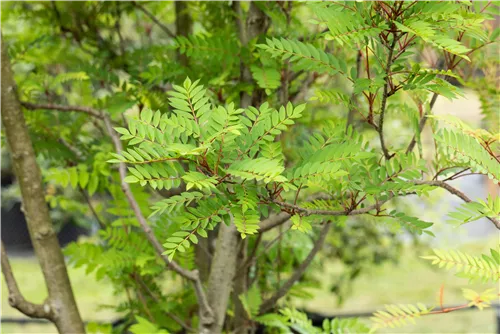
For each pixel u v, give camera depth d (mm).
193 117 1599
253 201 1574
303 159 1716
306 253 2865
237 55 2211
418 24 1533
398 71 1664
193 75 2322
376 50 1702
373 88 1680
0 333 5941
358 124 2828
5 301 7531
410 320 1649
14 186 8578
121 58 2736
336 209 1802
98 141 2727
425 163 1786
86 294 7160
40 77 2525
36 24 2812
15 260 9891
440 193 2531
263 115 1627
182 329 2807
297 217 1642
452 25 1598
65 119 2738
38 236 2383
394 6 1580
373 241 4266
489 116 2248
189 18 2836
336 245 4141
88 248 2426
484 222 7355
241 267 2389
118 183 2596
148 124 1581
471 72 2264
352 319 2371
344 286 4965
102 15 2871
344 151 1634
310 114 2848
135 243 2439
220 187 1607
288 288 2447
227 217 1593
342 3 1609
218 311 2293
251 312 2424
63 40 2910
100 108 2551
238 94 2326
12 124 2357
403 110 2062
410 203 4207
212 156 1582
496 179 1661
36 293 8000
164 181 1549
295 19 2406
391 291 7516
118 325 2992
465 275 1601
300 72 2371
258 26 2314
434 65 2023
